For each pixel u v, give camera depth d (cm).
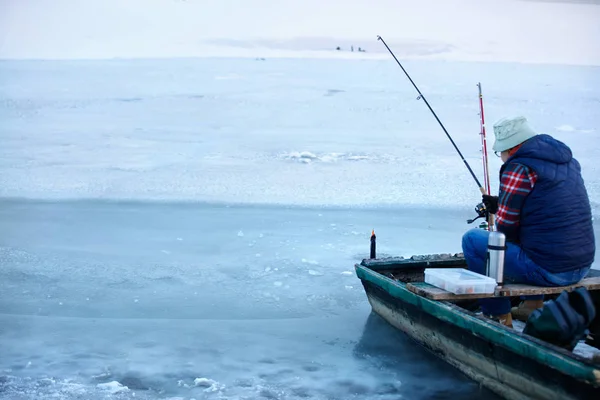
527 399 301
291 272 541
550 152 340
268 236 643
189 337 416
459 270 384
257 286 511
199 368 371
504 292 340
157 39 2167
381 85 1634
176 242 621
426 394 341
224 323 441
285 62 1939
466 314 333
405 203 780
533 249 345
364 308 472
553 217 338
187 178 888
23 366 368
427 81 1673
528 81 1667
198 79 1706
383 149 1077
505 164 354
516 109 1359
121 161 986
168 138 1145
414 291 371
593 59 1964
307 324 442
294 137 1152
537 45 2062
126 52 2039
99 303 471
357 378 360
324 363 380
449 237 645
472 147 1090
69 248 597
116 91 1558
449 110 1358
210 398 334
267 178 892
